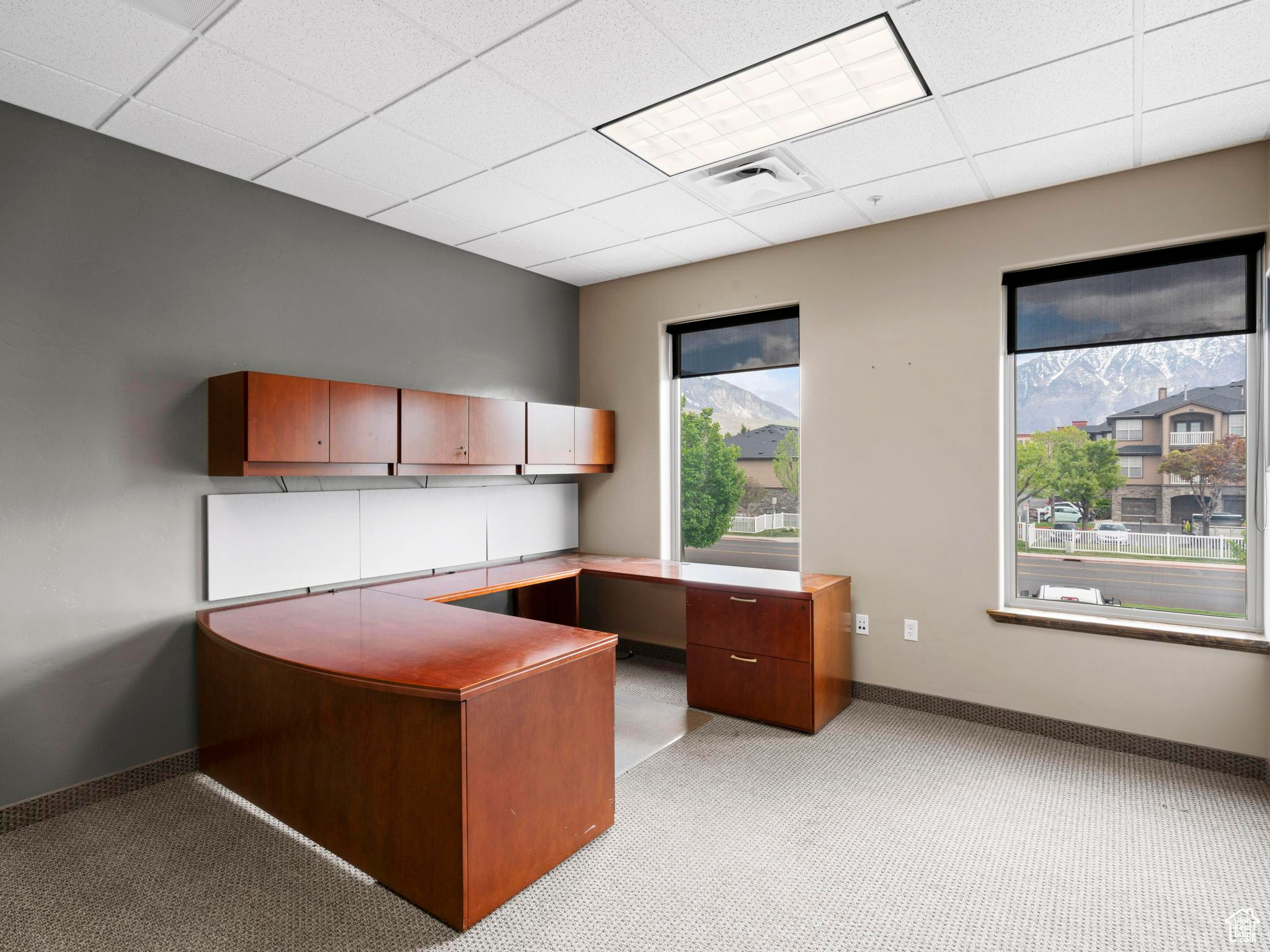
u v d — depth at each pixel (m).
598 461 4.40
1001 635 3.21
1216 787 2.62
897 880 2.06
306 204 3.21
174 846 2.27
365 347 3.45
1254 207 2.66
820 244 3.73
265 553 3.02
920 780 2.71
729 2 1.85
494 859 1.90
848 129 2.56
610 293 4.60
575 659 2.18
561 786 2.13
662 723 3.32
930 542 3.39
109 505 2.60
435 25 1.94
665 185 3.06
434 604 2.94
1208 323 2.83
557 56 2.10
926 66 2.14
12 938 1.82
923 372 3.40
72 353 2.50
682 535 4.47
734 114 2.45
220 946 1.79
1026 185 3.04
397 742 1.92
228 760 2.60
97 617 2.57
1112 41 2.01
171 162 2.76
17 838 2.31
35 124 2.41
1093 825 2.36
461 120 2.49
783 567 4.08
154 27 1.95
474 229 3.61
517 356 4.29
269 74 2.19
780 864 2.15
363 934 1.83
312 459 2.88
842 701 3.48
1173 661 2.82
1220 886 2.02
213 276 2.89
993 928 1.84
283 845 2.28
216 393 2.83
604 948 1.78
